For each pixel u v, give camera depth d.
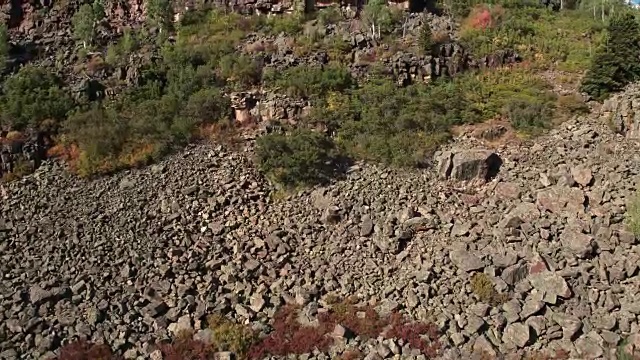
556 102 28.31
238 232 22.12
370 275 19.61
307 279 19.80
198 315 18.38
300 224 22.28
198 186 24.23
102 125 27.48
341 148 26.36
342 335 17.28
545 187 22.11
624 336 16.28
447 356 16.36
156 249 20.97
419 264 19.55
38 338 17.45
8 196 24.27
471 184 23.67
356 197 23.23
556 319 16.86
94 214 22.88
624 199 20.23
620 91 27.70
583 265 18.23
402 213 21.81
